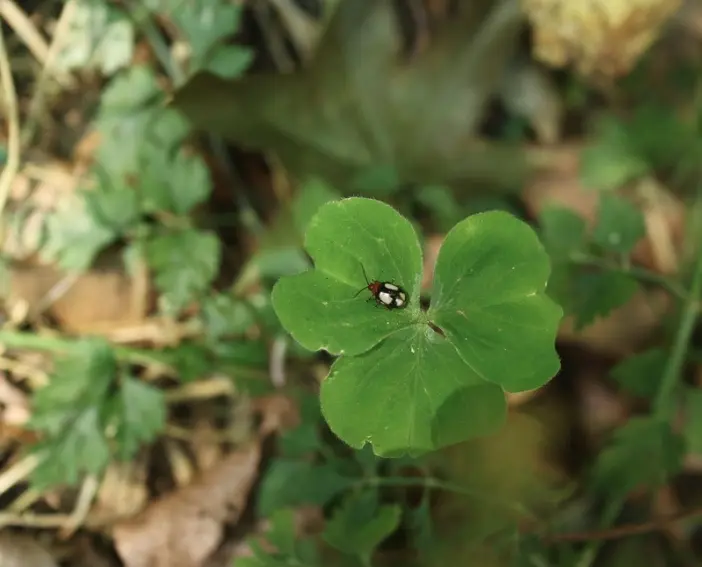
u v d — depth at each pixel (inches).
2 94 9.4
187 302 9.2
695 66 10.2
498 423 7.7
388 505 8.6
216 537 9.1
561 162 10.0
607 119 9.8
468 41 9.7
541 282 7.6
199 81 9.2
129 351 9.1
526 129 10.2
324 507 8.9
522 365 7.6
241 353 9.2
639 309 9.7
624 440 9.0
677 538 9.4
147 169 9.2
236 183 9.8
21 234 9.3
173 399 9.4
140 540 9.0
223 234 9.8
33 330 9.3
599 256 9.2
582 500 9.2
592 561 9.1
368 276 7.6
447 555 8.7
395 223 7.6
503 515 8.8
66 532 9.0
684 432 9.2
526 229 7.6
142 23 9.5
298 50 9.9
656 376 9.1
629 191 10.0
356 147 9.6
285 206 9.5
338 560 8.7
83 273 9.3
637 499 9.3
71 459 8.8
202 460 9.3
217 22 9.3
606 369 9.7
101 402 8.9
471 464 8.9
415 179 9.6
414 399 7.6
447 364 7.7
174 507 9.2
